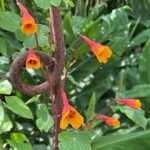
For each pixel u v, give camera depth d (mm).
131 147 579
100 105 805
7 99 503
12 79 513
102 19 816
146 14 993
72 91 789
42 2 457
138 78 843
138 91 750
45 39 528
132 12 985
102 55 490
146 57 801
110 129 743
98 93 792
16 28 521
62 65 524
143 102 754
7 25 520
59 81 527
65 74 541
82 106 781
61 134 509
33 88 524
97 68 760
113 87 875
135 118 639
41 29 530
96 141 595
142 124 636
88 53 790
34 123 764
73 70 754
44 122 511
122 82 781
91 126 577
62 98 506
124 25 838
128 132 677
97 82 797
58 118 538
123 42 764
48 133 771
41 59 513
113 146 580
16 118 753
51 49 542
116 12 756
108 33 771
